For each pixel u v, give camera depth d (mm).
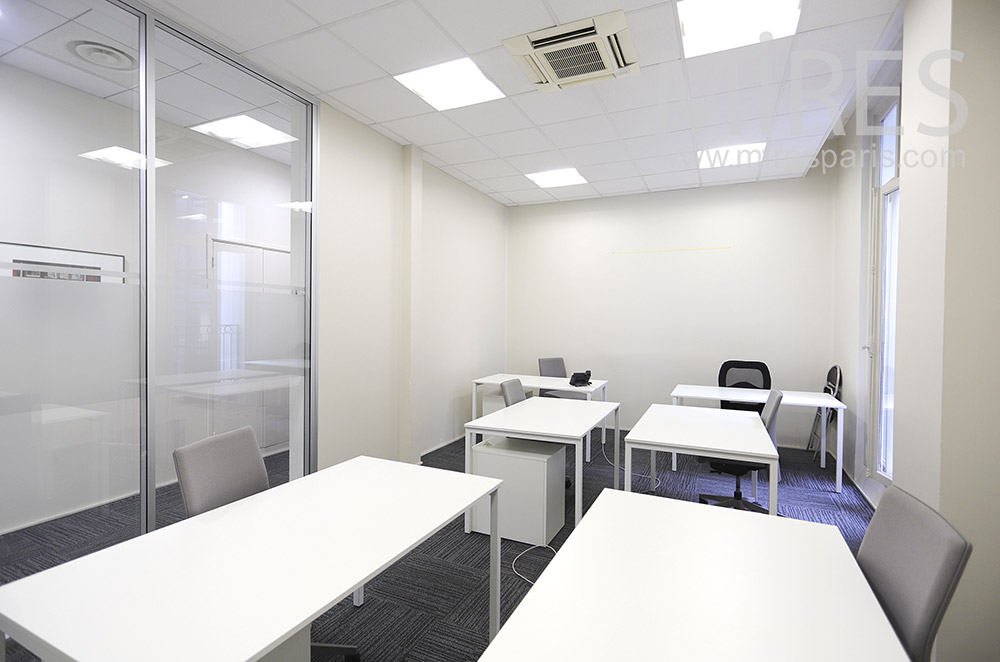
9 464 2076
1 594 1223
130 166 2453
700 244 5707
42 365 2162
